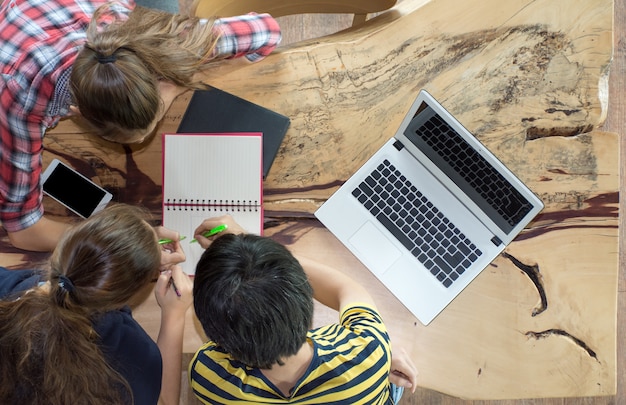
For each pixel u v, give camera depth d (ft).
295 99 4.11
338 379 2.98
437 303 3.86
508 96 4.05
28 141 3.47
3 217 3.74
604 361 3.76
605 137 3.99
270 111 4.07
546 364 3.78
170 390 3.71
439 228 3.97
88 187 4.02
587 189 3.95
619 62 6.83
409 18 4.13
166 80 3.12
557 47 4.04
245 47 3.78
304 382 2.94
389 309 3.92
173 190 3.96
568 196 3.95
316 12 4.71
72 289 2.81
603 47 4.01
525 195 3.57
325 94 4.10
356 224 4.00
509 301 3.85
